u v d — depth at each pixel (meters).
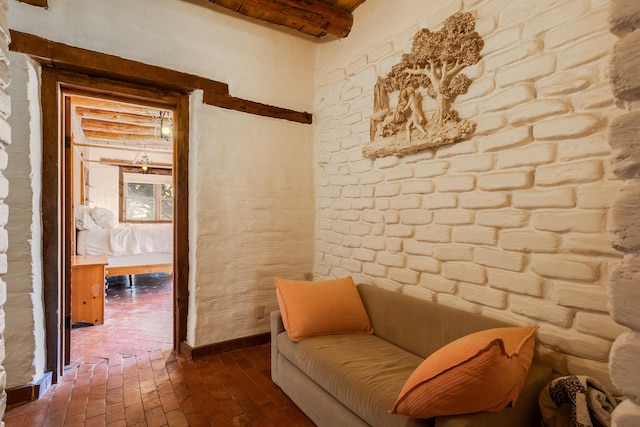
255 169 2.76
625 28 0.54
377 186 2.42
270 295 2.85
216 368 2.36
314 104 3.08
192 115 2.56
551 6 1.48
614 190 1.29
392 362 1.66
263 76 2.80
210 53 2.55
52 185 2.09
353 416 1.46
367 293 2.29
